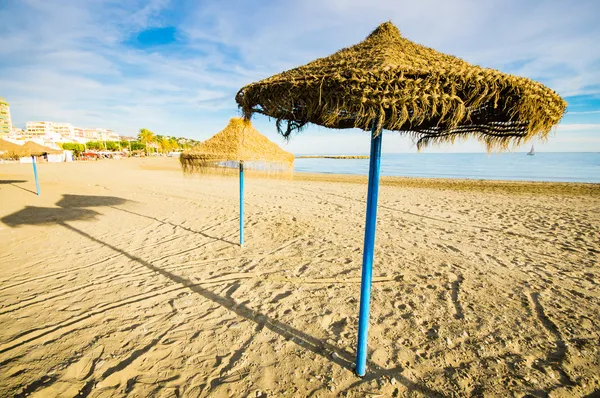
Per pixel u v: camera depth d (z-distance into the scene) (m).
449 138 2.38
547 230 6.85
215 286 3.92
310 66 1.86
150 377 2.33
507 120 1.96
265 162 4.85
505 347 2.72
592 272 4.45
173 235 6.26
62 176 19.95
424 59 1.64
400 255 5.13
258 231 6.61
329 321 3.12
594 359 2.57
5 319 3.10
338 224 7.32
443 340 2.81
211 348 2.68
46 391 2.16
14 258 4.84
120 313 3.24
